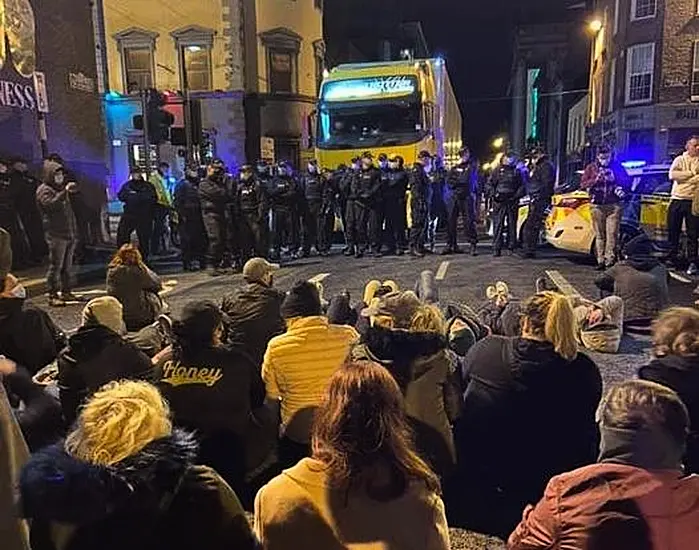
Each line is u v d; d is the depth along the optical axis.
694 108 24.38
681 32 24.16
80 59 14.34
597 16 32.94
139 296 5.24
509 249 12.24
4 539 1.87
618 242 9.82
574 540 1.81
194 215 11.35
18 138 12.16
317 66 30.12
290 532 1.71
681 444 1.86
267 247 11.60
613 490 1.81
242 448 3.15
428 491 1.78
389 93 14.79
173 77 26.53
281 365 3.36
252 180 11.18
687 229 9.52
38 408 3.06
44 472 1.57
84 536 1.55
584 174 10.30
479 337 4.60
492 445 3.19
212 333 3.13
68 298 8.70
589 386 3.05
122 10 26.41
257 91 27.28
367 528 1.71
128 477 1.58
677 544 1.75
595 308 5.85
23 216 11.01
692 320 2.89
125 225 11.89
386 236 12.78
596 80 33.22
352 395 1.75
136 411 1.69
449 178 12.09
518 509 3.18
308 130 28.92
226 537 1.68
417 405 3.06
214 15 25.88
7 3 11.70
